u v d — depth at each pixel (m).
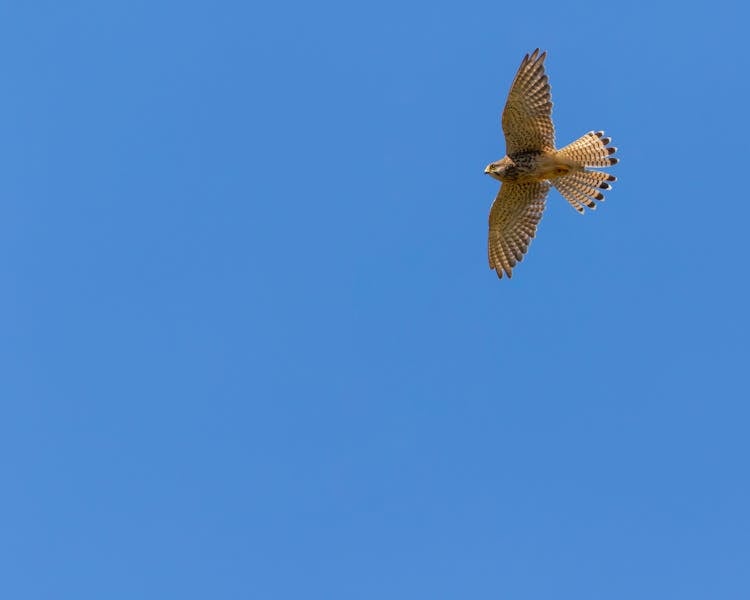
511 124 22.78
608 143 22.81
